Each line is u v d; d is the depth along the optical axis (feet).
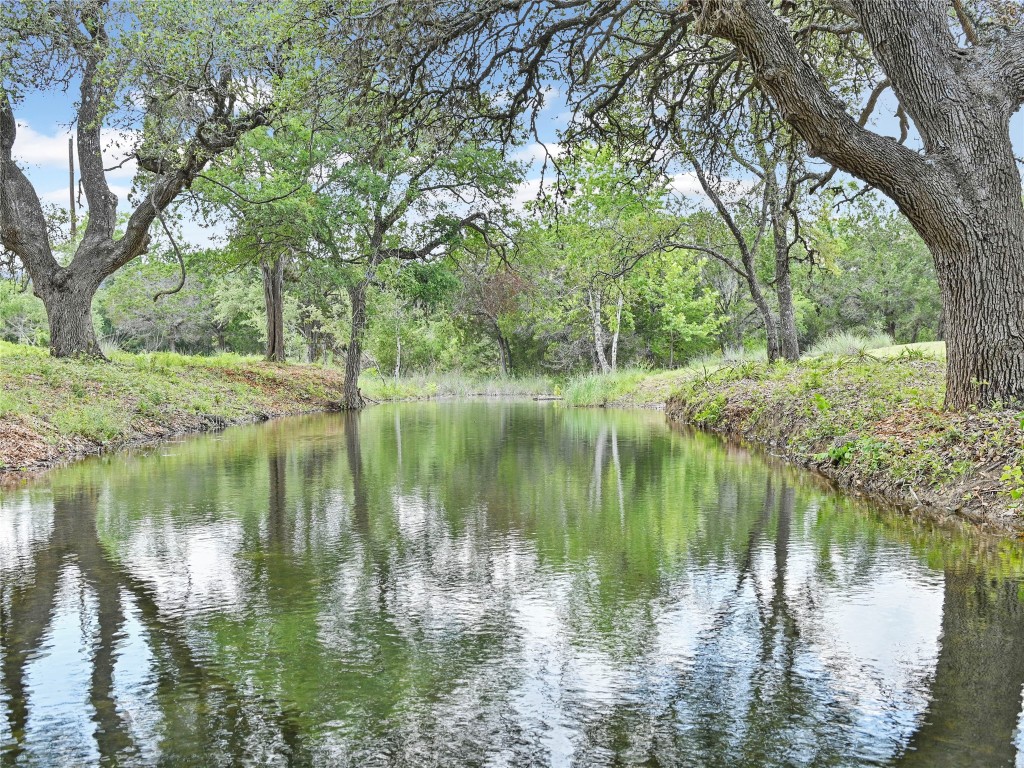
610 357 191.52
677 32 45.80
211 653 14.84
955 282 32.68
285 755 11.02
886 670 13.83
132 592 18.81
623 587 19.06
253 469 40.75
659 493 32.60
